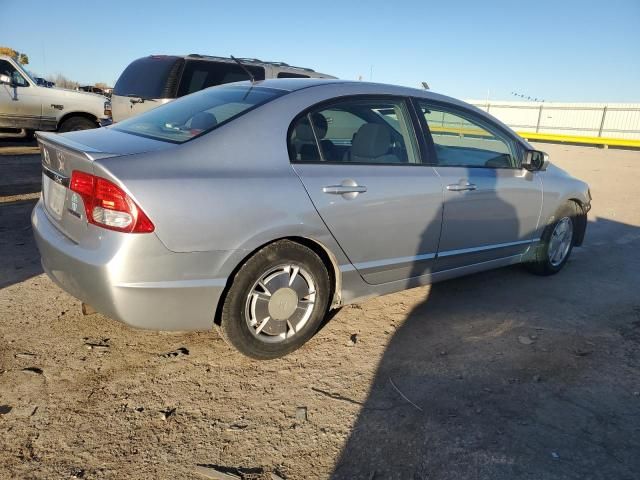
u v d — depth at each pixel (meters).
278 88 3.46
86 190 2.70
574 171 14.84
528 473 2.39
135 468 2.32
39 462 2.32
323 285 3.33
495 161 4.35
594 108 31.44
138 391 2.88
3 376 2.92
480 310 4.23
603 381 3.22
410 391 3.01
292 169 3.12
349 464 2.41
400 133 3.74
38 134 3.30
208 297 2.86
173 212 2.67
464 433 2.65
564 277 5.18
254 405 2.82
